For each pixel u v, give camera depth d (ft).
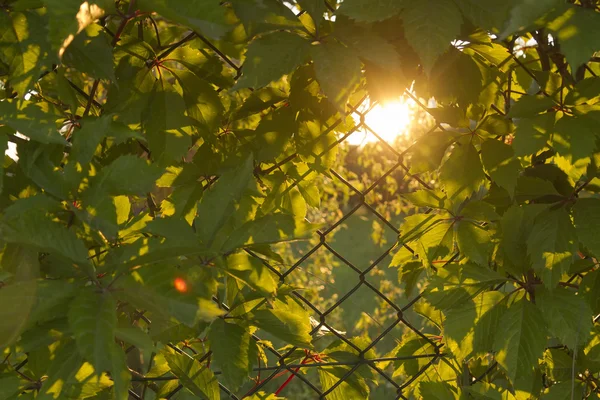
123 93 3.39
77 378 2.55
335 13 2.90
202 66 3.56
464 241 3.87
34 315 2.26
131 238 2.86
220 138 3.83
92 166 2.90
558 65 3.80
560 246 3.55
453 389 4.05
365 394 4.38
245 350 3.39
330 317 14.74
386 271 21.66
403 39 3.46
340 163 10.41
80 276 2.62
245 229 2.83
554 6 2.76
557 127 3.33
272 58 2.89
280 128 3.83
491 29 2.85
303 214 4.03
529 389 4.00
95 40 2.91
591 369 4.12
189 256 2.82
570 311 3.59
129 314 3.59
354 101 3.89
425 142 3.87
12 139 2.76
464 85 3.59
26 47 2.72
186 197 3.64
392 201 11.39
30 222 2.32
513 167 3.69
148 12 2.60
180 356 3.60
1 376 2.95
